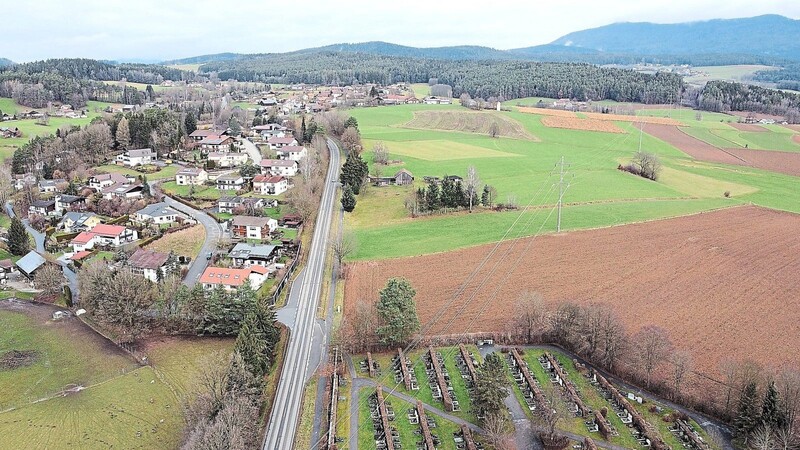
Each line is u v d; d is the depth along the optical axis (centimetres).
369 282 13575
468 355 10912
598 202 18750
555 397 9150
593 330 10906
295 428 9175
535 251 14762
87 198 19650
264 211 18625
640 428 9106
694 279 12975
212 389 8988
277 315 12488
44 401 9881
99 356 11200
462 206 18225
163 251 15600
